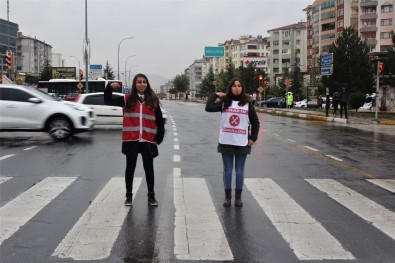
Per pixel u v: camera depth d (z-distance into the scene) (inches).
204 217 233.8
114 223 222.1
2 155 460.8
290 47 5615.2
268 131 798.5
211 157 454.9
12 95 606.9
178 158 447.2
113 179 335.3
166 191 295.6
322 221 228.7
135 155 257.0
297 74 3169.3
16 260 174.4
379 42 3752.5
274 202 267.7
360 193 295.6
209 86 4633.4
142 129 255.6
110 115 789.2
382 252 184.9
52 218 230.7
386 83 1469.0
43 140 609.0
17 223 221.9
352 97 1535.4
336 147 559.5
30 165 398.6
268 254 181.5
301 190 303.0
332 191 300.4
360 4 3816.4
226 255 179.6
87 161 423.8
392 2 3683.6
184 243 193.2
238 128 254.8
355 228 217.2
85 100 789.9
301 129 856.3
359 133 783.7
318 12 4453.7
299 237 202.7
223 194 288.5
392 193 296.8
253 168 392.2
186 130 796.6
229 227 217.0
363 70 1940.2
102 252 182.1
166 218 231.6
